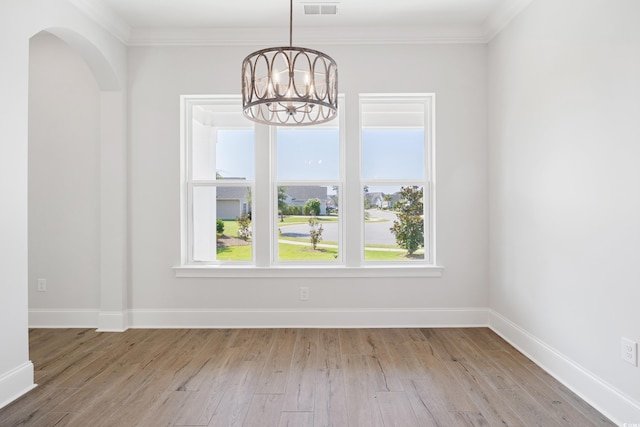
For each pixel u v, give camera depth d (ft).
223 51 12.39
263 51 6.88
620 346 6.86
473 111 12.37
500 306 11.58
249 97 7.06
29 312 12.60
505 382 8.49
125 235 12.34
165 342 11.08
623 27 6.70
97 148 12.53
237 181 12.78
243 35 12.23
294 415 7.20
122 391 8.14
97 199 12.57
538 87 9.39
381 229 12.78
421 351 10.30
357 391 8.11
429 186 12.75
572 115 8.10
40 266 12.61
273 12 11.19
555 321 8.79
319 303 12.42
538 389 8.18
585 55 7.68
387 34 12.20
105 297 12.19
